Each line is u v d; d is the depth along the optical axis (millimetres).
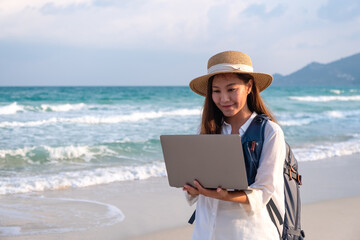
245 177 1713
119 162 9227
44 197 6289
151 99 33781
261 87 2111
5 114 19766
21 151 10062
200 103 30438
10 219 5195
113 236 4645
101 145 11180
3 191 6570
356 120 19672
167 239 4578
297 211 2023
